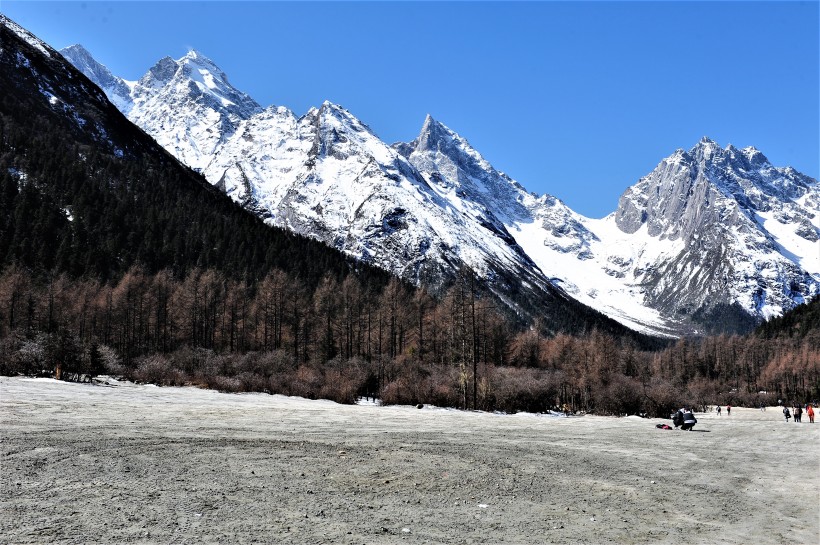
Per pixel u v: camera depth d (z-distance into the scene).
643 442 36.88
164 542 12.51
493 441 32.69
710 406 126.31
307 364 91.31
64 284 102.94
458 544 13.62
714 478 24.39
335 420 40.22
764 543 15.20
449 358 99.25
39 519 13.60
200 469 20.23
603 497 19.50
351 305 114.94
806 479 25.16
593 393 84.38
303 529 14.03
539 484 21.05
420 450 27.19
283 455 23.84
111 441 24.73
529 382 77.31
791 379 168.25
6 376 58.06
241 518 14.66
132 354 96.19
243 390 67.12
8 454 20.64
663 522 16.70
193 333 103.50
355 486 19.06
